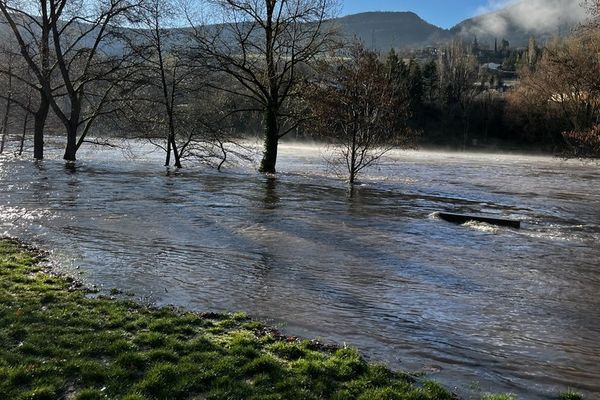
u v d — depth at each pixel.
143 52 29.86
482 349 7.35
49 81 31.05
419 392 5.75
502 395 5.84
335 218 17.41
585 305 9.47
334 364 6.30
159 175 27.72
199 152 39.34
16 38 30.67
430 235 15.32
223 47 29.38
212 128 31.48
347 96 27.00
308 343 7.03
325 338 7.48
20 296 8.05
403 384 5.95
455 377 6.37
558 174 42.53
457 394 5.88
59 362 5.91
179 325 7.39
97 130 41.22
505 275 11.32
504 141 96.00
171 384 5.59
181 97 31.70
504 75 172.00
